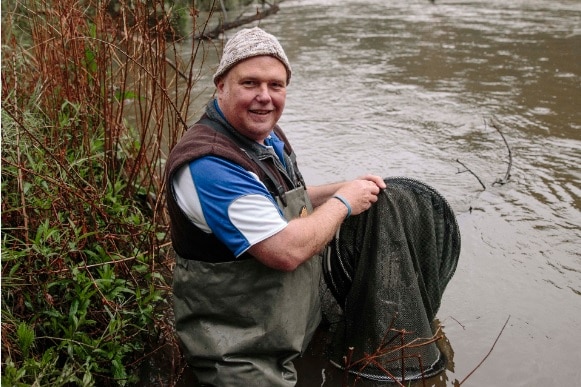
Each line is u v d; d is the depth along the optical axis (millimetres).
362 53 8648
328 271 2629
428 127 5391
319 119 5688
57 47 3318
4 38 3598
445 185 4156
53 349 2342
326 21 11812
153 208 3312
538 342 2668
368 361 2383
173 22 3301
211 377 2271
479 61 7895
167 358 2604
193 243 2182
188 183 2107
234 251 2107
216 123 2254
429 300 2594
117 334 2426
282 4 14891
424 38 9695
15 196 2781
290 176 2426
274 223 2100
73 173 3002
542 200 3908
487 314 2855
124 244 2900
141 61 3121
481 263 3242
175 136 3146
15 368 2047
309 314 2428
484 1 14539
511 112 5742
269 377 2242
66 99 3234
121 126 3387
